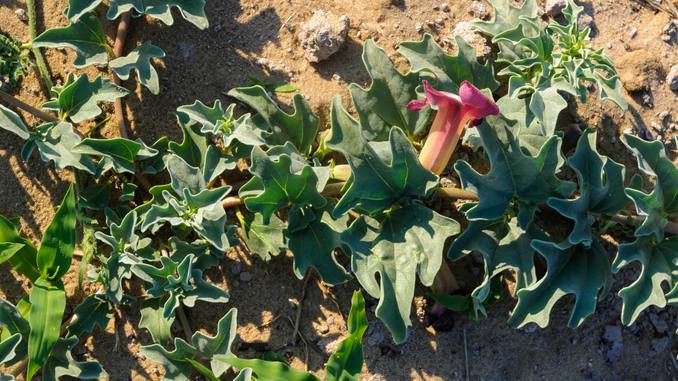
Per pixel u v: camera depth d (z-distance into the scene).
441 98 0.58
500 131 0.60
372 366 0.63
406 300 0.59
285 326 0.63
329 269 0.61
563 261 0.61
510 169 0.60
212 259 0.62
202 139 0.63
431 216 0.60
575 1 0.67
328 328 0.63
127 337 0.63
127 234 0.61
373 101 0.63
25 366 0.61
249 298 0.63
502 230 0.61
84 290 0.63
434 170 0.60
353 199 0.59
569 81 0.62
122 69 0.62
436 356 0.63
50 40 0.62
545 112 0.61
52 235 0.61
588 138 0.61
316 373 0.63
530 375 0.63
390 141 0.58
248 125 0.61
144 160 0.63
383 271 0.59
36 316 0.60
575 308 0.60
